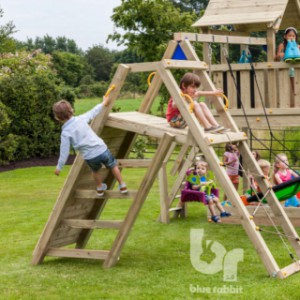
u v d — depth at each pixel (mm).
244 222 5602
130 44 20500
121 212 9000
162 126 5969
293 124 8906
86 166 6051
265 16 9609
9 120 15273
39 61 21281
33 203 9984
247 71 9047
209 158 5680
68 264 6141
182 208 8648
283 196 6477
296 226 7637
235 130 6281
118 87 6008
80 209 6402
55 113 5820
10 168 15094
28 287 5340
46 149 16469
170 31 20234
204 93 6129
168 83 5840
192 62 6188
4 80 16031
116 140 6477
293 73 8859
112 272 5793
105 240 7176
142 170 14641
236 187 8844
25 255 6516
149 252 6590
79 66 43938
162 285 5328
